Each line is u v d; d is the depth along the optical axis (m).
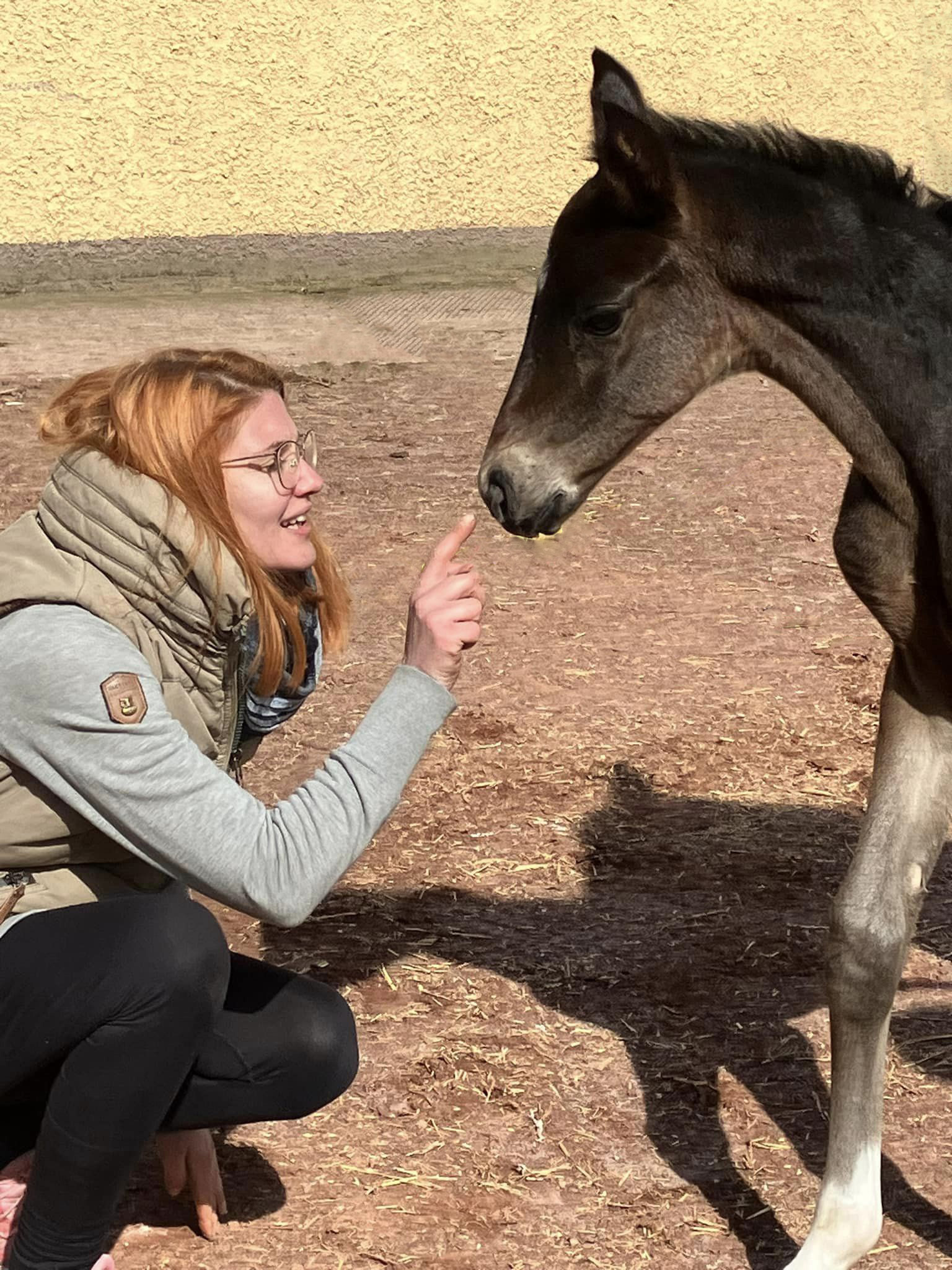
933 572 2.79
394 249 10.26
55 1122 2.34
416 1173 2.99
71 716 2.22
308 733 4.81
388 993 3.56
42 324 9.14
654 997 3.57
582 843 4.23
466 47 10.02
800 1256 2.65
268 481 2.38
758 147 3.00
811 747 4.77
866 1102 2.68
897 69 10.51
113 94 9.58
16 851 2.38
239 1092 2.55
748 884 4.05
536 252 10.46
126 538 2.31
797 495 6.87
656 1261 2.78
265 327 9.20
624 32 10.17
